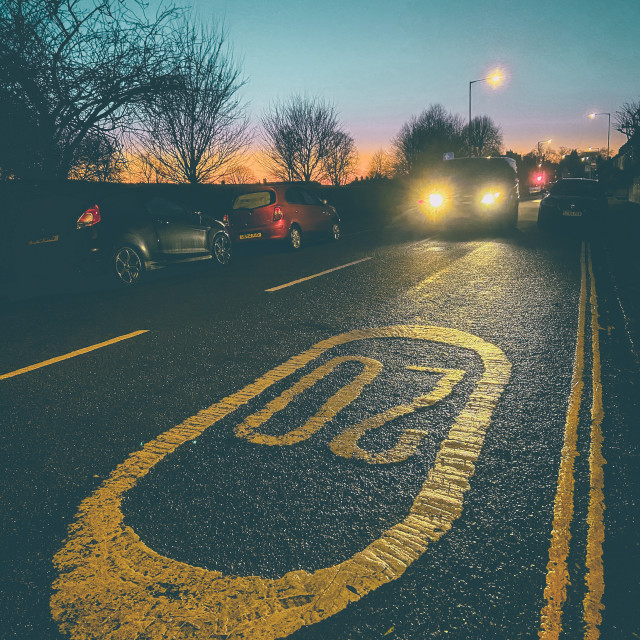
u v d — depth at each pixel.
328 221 15.37
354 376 4.44
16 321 6.86
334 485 2.87
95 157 13.15
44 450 3.37
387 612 2.02
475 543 2.38
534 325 5.89
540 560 2.26
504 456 3.11
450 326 5.90
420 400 3.92
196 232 10.55
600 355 4.85
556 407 3.75
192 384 4.41
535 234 15.66
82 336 6.00
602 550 2.31
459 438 3.33
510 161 17.55
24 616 2.06
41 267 8.66
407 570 2.23
